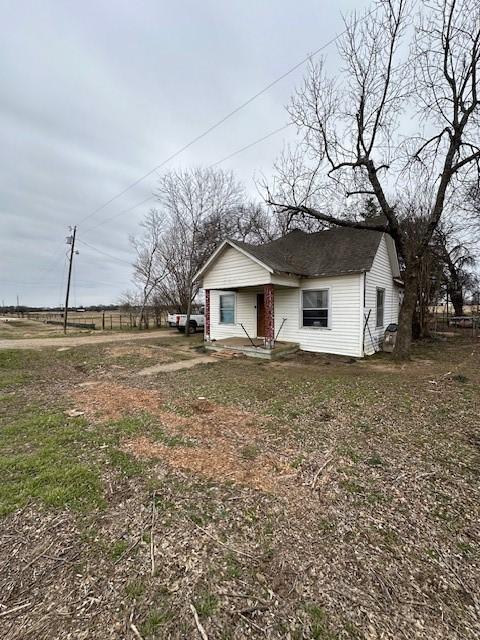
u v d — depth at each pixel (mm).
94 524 2404
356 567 2012
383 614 1688
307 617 1665
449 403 5480
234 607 1721
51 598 1762
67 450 3656
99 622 1622
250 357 10477
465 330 19406
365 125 9578
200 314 21703
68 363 9922
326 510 2611
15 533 2295
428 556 2117
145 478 3070
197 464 3354
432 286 16969
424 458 3539
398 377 7465
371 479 3105
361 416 4879
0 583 1860
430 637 1560
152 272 25359
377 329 11812
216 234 19750
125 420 4648
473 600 1787
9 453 3592
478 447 3816
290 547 2186
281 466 3344
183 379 7527
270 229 23406
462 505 2691
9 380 7379
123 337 17781
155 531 2330
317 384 6824
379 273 11914
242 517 2506
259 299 12891
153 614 1669
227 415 4930
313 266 11281
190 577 1916
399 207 17109
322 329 10969
